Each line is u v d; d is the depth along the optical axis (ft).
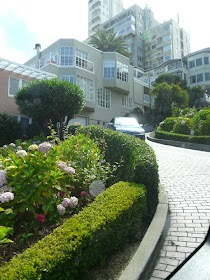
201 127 51.60
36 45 100.27
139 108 113.91
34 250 7.30
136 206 11.69
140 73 186.60
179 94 112.88
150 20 243.19
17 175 11.34
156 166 14.69
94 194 13.66
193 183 19.36
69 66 82.53
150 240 10.34
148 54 230.07
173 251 10.14
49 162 12.04
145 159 14.80
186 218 13.08
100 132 23.35
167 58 214.28
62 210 11.31
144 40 233.76
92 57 95.35
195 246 10.25
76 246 7.59
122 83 102.63
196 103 141.18
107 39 129.08
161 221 12.17
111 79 98.78
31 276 6.14
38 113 50.78
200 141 47.60
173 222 12.80
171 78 135.95
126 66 106.83
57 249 7.34
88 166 15.78
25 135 55.26
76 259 7.52
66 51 88.28
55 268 6.76
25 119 58.59
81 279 7.93
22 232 10.46
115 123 42.80
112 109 101.45
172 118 66.03
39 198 11.28
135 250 10.19
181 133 57.93
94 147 18.25
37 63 94.89
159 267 9.22
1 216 10.36
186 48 234.58
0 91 54.80
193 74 168.76
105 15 284.61
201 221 12.55
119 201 11.02
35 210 11.78
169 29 215.72
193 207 14.42
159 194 16.03
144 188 13.53
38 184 11.31
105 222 9.13
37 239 10.05
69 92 51.72
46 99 49.26
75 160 16.25
